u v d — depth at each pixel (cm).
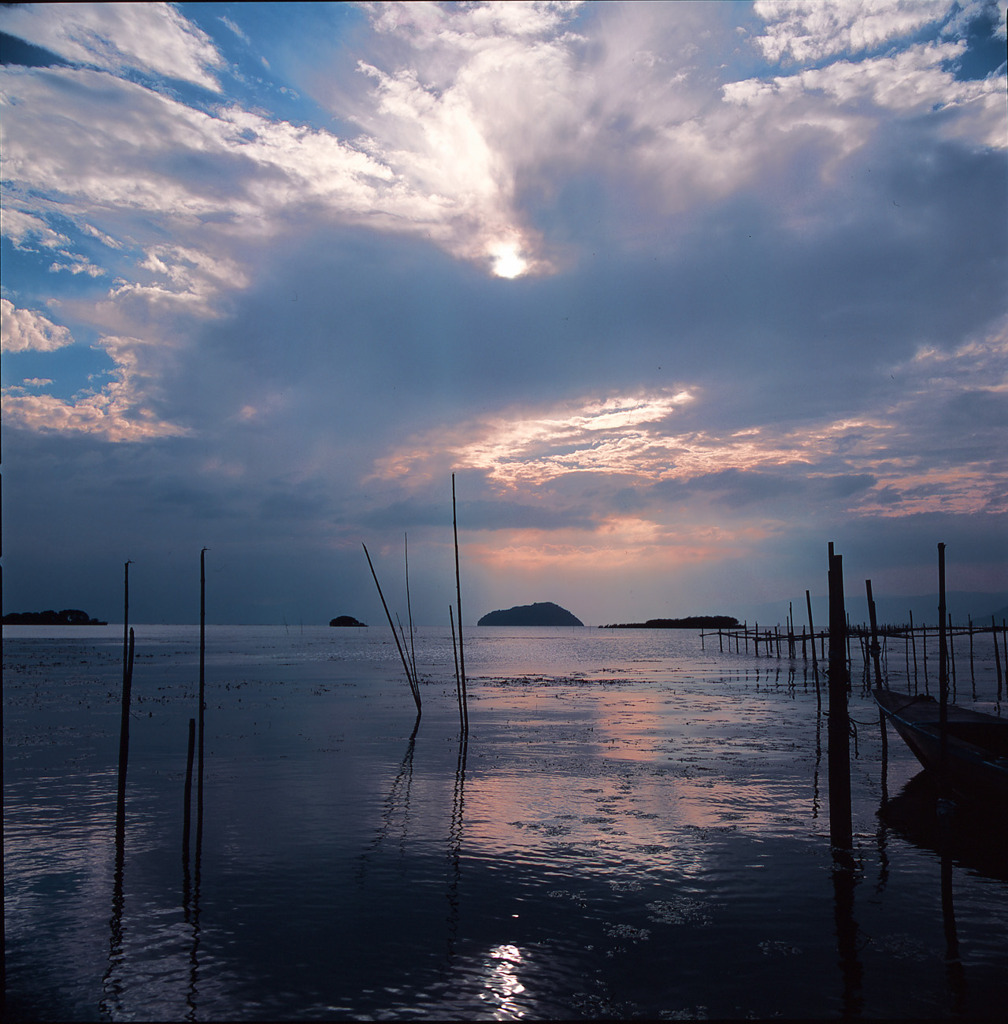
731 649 10756
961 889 1226
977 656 8138
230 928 1080
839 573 1453
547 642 15850
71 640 13750
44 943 1038
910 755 2341
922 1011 877
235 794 1819
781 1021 855
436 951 1012
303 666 6819
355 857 1367
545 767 2145
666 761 2231
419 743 2558
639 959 991
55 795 1811
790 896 1196
